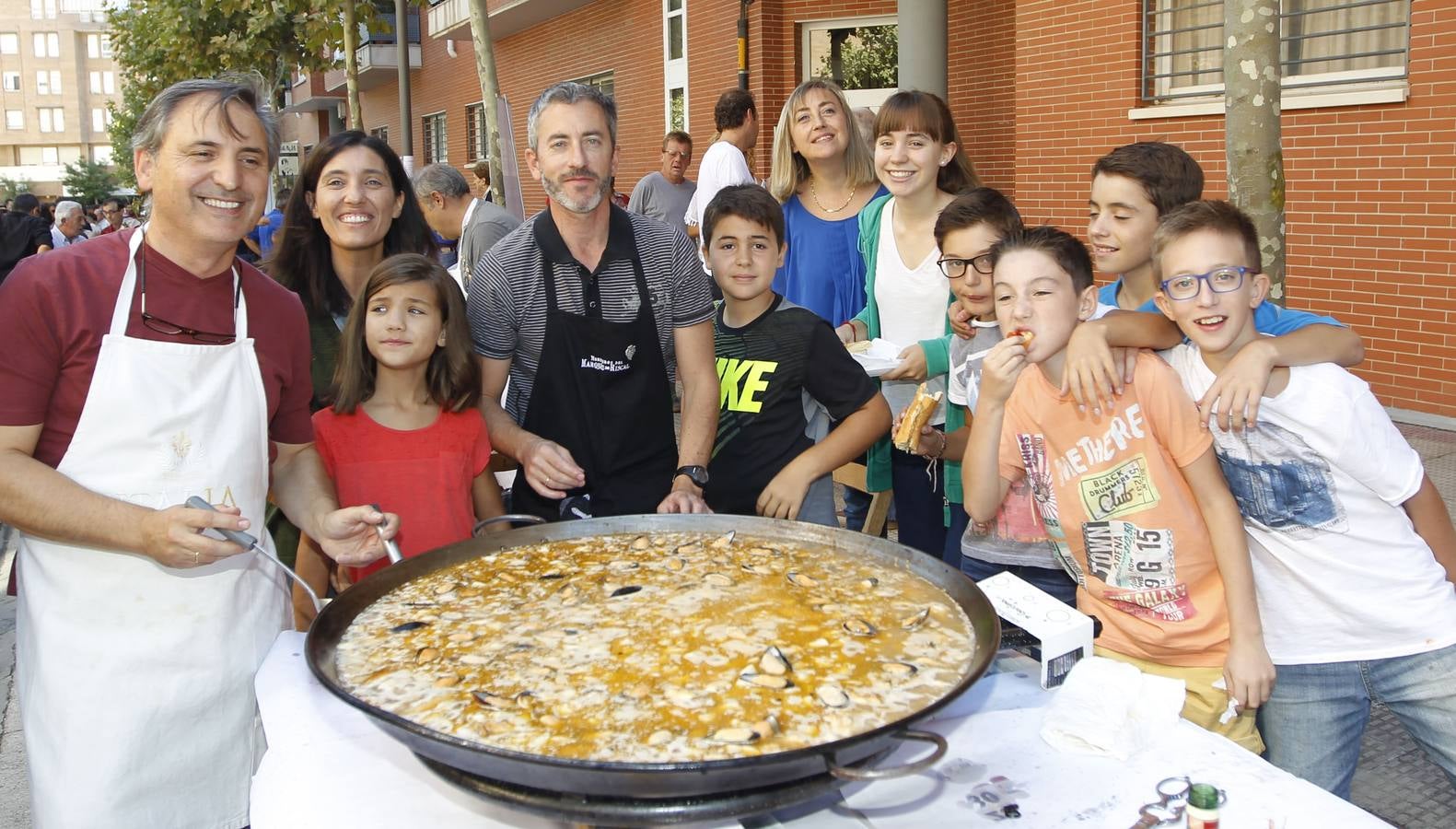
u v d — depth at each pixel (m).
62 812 1.96
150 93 24.78
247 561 2.09
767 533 2.04
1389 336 6.08
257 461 2.10
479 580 1.86
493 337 2.62
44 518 1.81
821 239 4.12
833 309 4.12
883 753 1.34
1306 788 1.36
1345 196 6.19
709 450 2.65
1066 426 2.01
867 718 1.38
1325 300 6.38
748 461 2.89
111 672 1.95
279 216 9.68
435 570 1.89
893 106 3.51
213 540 1.78
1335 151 6.20
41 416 1.89
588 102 2.45
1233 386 1.77
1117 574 2.01
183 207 1.90
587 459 2.66
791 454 2.89
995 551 2.59
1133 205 2.35
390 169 2.92
